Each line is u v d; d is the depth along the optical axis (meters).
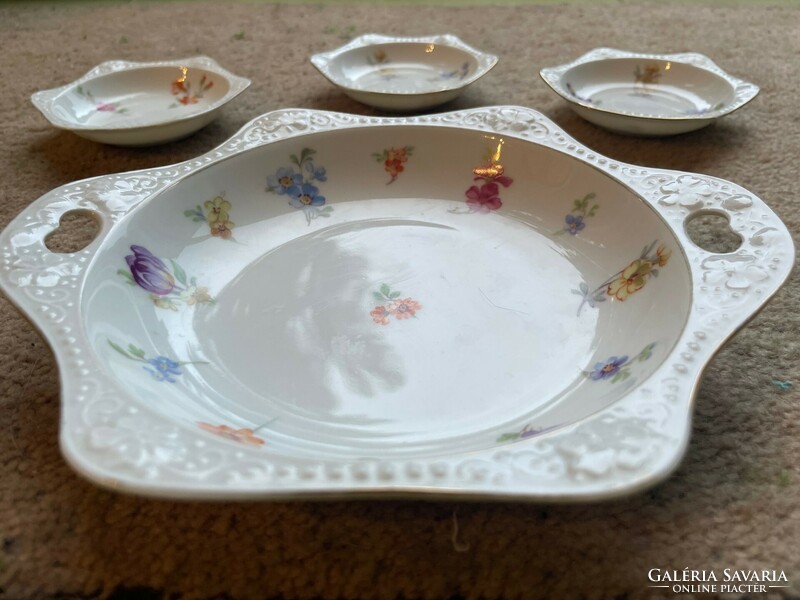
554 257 0.65
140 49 1.16
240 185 0.68
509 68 1.06
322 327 0.59
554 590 0.41
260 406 0.51
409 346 0.57
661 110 0.92
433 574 0.42
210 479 0.35
